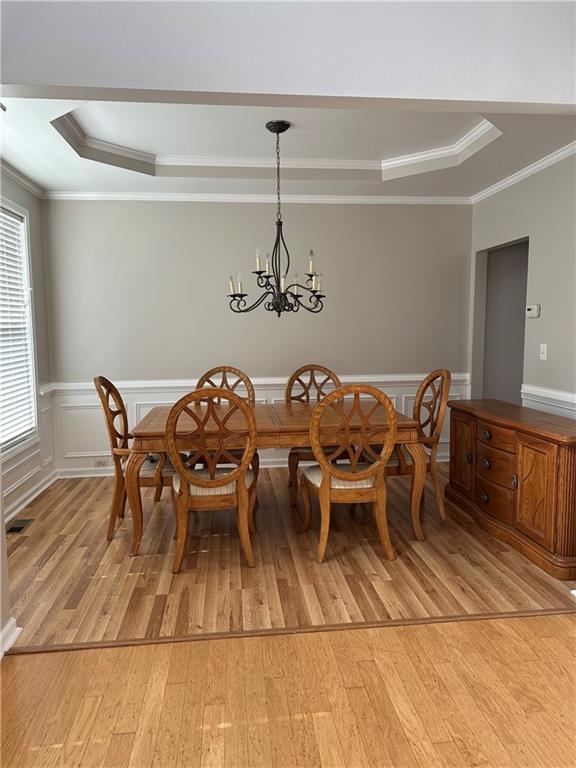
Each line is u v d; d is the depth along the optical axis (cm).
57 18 193
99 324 457
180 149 381
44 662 204
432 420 357
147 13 196
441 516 351
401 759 158
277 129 332
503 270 489
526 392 387
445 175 403
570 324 338
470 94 212
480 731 169
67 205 443
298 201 465
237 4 200
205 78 200
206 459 278
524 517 299
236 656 208
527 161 367
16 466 375
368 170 420
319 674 196
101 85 195
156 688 189
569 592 257
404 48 209
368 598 252
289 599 252
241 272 465
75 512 376
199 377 471
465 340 496
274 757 159
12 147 326
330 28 204
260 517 364
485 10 212
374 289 481
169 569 284
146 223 453
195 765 156
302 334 478
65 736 168
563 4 215
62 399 458
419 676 195
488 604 246
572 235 333
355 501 291
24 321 401
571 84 217
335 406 284
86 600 251
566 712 177
